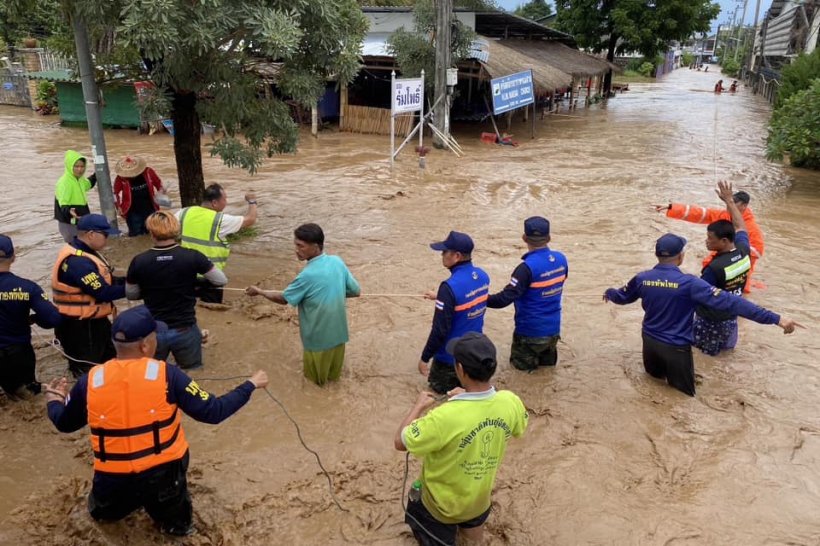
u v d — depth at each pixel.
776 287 8.88
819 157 16.39
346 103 23.92
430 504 3.60
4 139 20.50
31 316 5.38
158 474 3.55
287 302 5.56
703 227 11.78
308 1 8.19
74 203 8.96
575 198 14.02
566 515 4.30
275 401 5.10
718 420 5.49
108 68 9.44
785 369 6.45
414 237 10.75
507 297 5.82
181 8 7.03
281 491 4.45
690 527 4.21
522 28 33.47
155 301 5.59
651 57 41.12
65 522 4.06
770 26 53.00
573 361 6.55
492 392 3.43
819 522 4.29
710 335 6.64
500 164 18.22
